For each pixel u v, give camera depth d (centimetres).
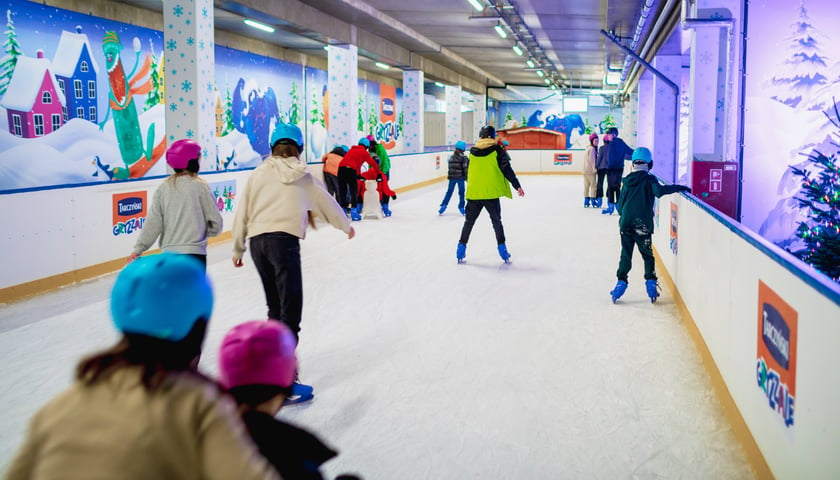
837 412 181
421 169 1886
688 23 628
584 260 779
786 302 232
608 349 452
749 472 281
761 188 668
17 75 1038
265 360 126
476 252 828
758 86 656
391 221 1134
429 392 378
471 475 283
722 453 300
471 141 3725
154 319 109
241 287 642
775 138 661
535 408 355
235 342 127
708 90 636
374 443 314
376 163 1165
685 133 1346
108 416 103
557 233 989
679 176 1354
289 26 1309
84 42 1162
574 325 511
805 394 210
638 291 625
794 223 666
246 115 1745
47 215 618
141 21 1302
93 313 546
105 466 100
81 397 105
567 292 620
